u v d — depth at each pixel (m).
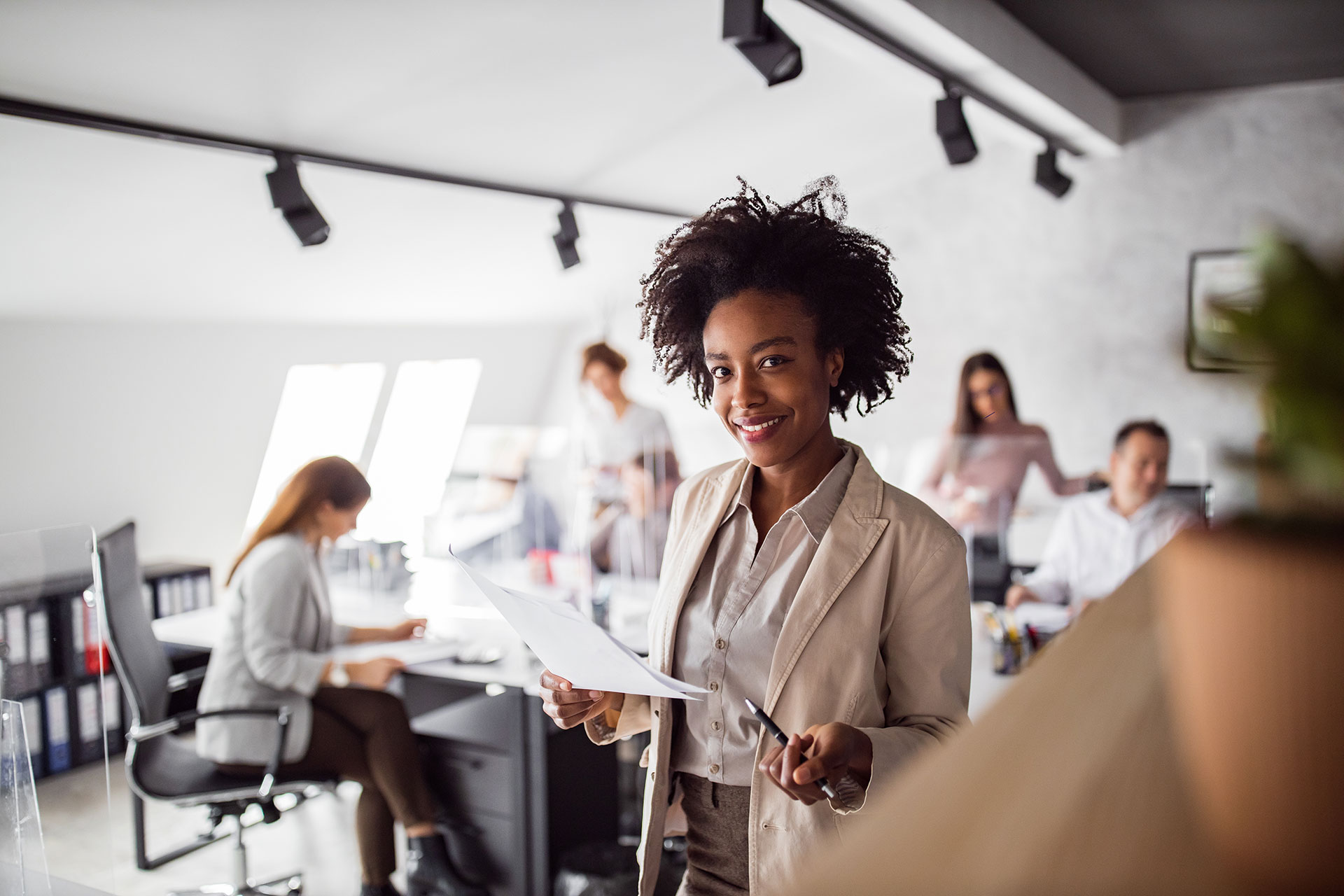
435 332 6.01
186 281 4.35
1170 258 5.25
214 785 2.78
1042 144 4.92
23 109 2.79
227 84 3.02
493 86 3.48
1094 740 0.39
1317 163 4.93
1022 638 2.62
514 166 4.28
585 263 6.01
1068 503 3.04
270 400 5.32
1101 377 5.41
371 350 5.71
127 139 3.24
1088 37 4.16
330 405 5.71
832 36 3.28
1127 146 5.29
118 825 3.78
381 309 5.45
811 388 1.27
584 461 5.12
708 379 1.49
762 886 1.23
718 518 1.36
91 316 4.34
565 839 2.96
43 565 1.45
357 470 3.07
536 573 4.04
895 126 4.94
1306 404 0.28
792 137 4.77
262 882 3.28
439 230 4.83
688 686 1.16
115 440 4.69
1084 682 0.46
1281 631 0.29
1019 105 4.34
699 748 1.33
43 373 4.34
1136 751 0.37
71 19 2.53
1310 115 4.93
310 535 3.03
